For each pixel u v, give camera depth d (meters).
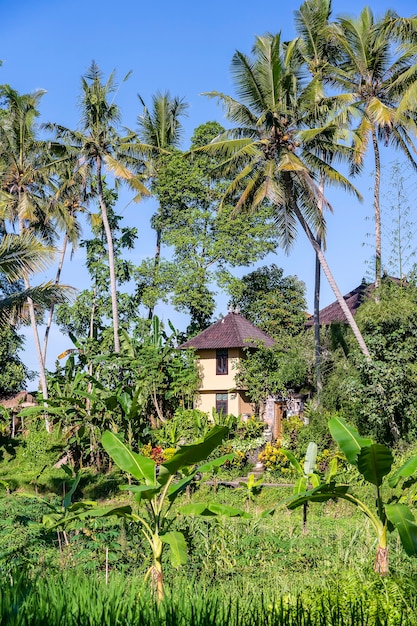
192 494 26.05
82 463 33.50
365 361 27.86
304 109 32.44
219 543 14.60
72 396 34.91
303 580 12.30
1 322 22.22
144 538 13.89
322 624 7.90
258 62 31.86
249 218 48.53
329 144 32.25
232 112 33.09
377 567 11.32
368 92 34.34
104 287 49.62
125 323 47.19
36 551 13.36
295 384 36.28
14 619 7.00
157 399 39.72
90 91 38.84
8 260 21.48
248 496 24.80
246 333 42.59
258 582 12.59
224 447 31.30
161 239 50.41
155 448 31.98
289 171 32.50
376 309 28.53
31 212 42.00
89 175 40.19
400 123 34.28
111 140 39.84
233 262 47.88
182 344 43.41
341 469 25.47
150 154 52.12
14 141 43.25
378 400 27.45
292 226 34.00
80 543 13.87
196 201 50.19
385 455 11.24
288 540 15.66
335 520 20.06
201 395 42.19
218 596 9.11
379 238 34.31
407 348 27.50
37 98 43.12
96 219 49.72
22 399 43.34
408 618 8.61
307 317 49.97
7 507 16.66
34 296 21.83
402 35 33.97
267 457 29.78
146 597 8.24
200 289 47.56
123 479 29.05
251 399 39.03
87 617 7.11
